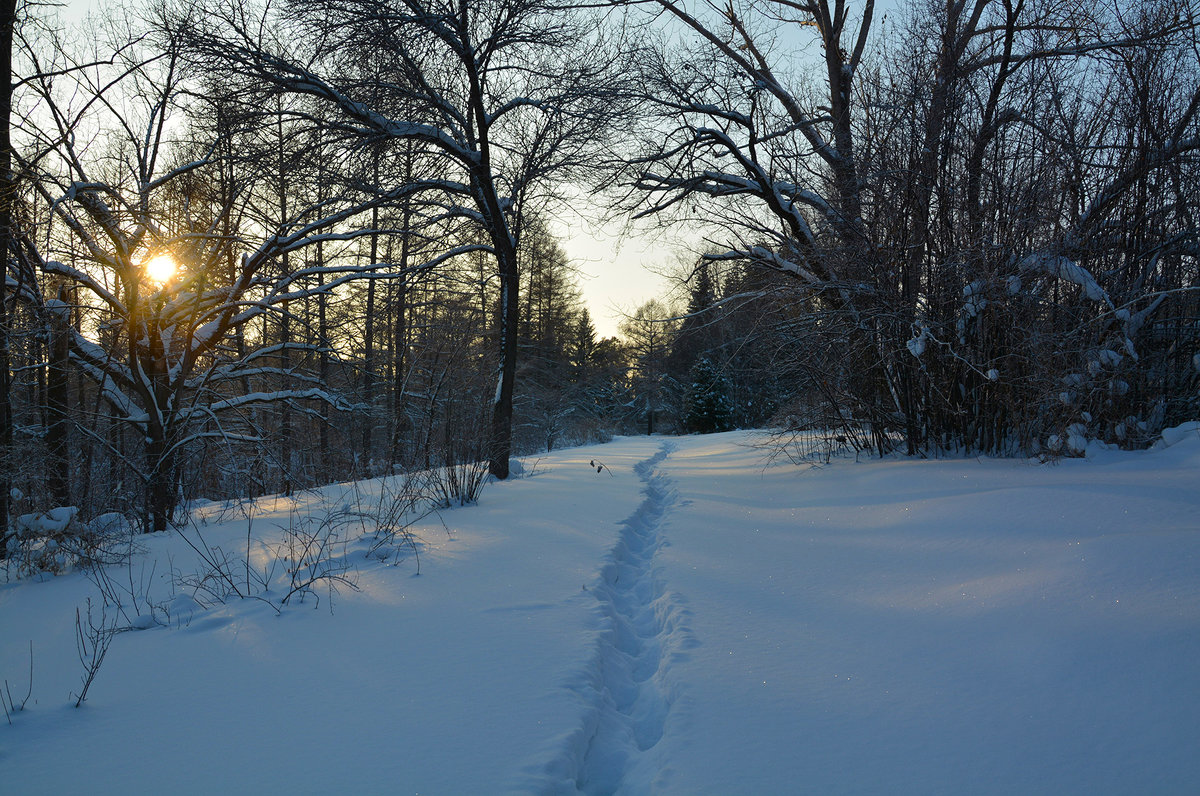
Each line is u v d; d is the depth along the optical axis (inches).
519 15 468.1
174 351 465.4
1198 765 93.9
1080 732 106.0
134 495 399.5
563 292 1615.4
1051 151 371.2
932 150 385.7
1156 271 369.4
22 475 393.1
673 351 1876.2
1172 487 231.5
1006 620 150.5
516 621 177.2
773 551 239.3
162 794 101.4
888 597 180.1
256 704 133.4
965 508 252.1
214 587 219.5
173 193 497.7
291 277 496.7
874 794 95.7
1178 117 375.9
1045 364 334.0
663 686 141.5
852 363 407.2
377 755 111.2
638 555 273.1
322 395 557.9
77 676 152.4
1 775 108.1
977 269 358.3
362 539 274.7
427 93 479.8
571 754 110.9
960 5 438.6
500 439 502.9
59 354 424.5
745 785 99.5
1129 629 132.6
